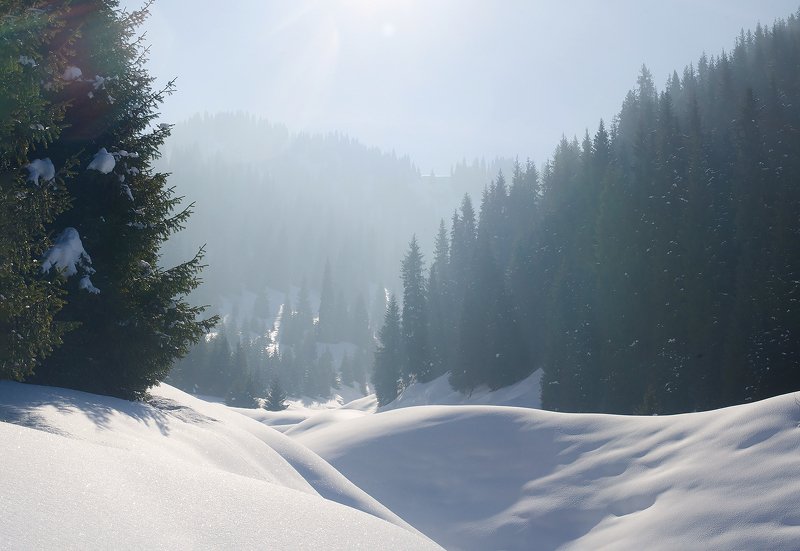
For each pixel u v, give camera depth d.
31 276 10.40
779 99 81.62
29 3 8.91
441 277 101.44
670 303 56.28
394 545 4.33
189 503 3.84
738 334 47.97
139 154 13.26
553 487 19.30
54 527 2.89
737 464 15.70
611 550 15.12
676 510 15.21
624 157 92.75
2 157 9.19
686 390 52.53
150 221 13.01
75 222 12.15
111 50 12.81
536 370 75.38
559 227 80.50
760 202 59.69
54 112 9.54
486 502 20.09
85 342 11.66
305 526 4.08
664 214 63.47
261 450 11.21
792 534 12.75
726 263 58.66
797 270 48.47
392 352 91.38
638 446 19.44
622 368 57.69
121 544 2.98
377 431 25.45
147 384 12.62
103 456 4.14
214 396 101.81
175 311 12.87
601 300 62.31
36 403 7.84
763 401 17.89
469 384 77.50
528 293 78.19
